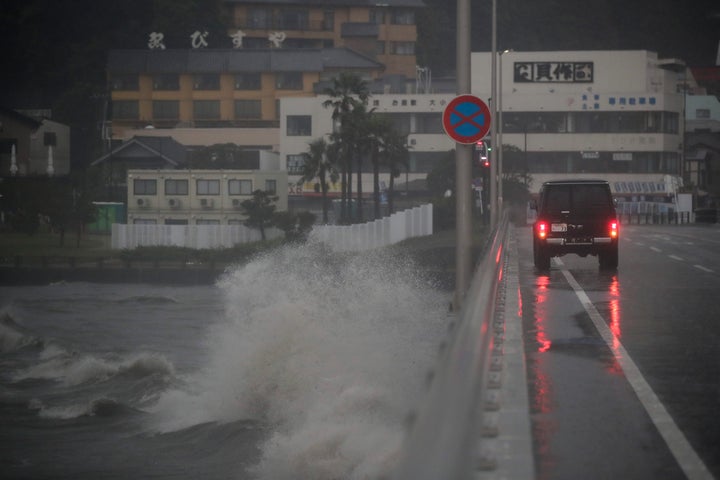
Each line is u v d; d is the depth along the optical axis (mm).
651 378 26062
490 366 24297
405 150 190500
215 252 158625
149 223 195250
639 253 77000
